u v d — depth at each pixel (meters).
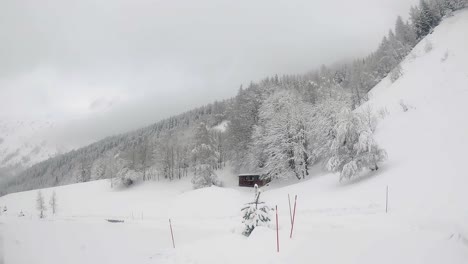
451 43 56.28
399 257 7.51
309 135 49.88
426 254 7.56
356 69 97.94
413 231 9.08
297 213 20.89
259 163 56.88
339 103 45.12
